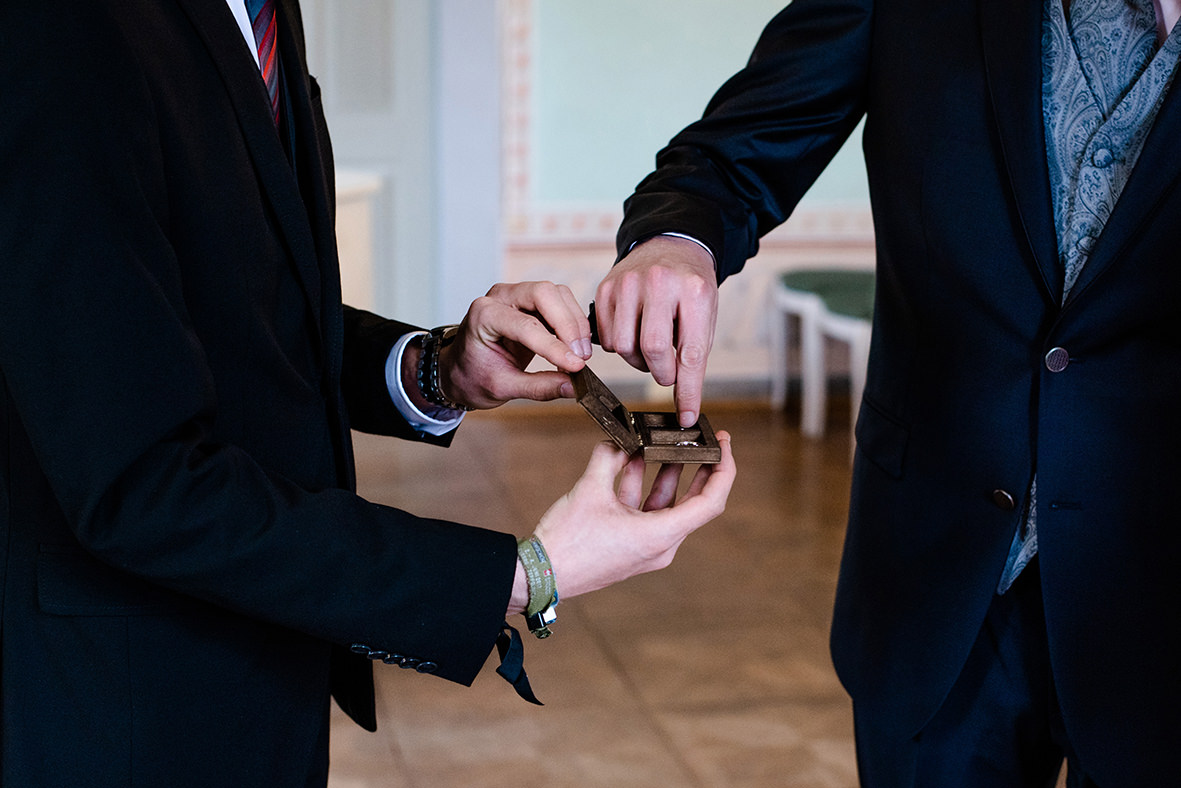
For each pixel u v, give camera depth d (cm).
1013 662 178
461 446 581
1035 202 166
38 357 134
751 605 398
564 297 171
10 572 145
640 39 650
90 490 135
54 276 133
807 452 584
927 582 178
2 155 133
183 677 147
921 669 179
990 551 173
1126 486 166
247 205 147
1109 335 164
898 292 179
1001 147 168
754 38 655
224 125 146
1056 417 167
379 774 290
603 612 390
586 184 666
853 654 188
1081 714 169
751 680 343
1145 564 166
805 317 614
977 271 170
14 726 145
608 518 151
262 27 155
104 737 145
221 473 140
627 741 308
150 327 136
